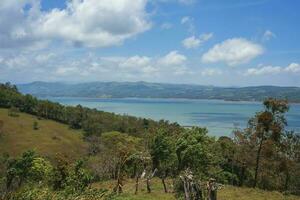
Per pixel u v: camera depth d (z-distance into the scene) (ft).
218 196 158.40
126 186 193.57
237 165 219.00
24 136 495.41
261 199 157.69
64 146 481.87
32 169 190.60
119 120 627.05
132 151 207.62
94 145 459.73
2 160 261.24
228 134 565.94
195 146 167.22
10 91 653.71
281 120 197.88
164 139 172.24
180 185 113.19
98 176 268.21
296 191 204.95
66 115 604.08
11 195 94.94
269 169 222.28
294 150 214.69
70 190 103.81
